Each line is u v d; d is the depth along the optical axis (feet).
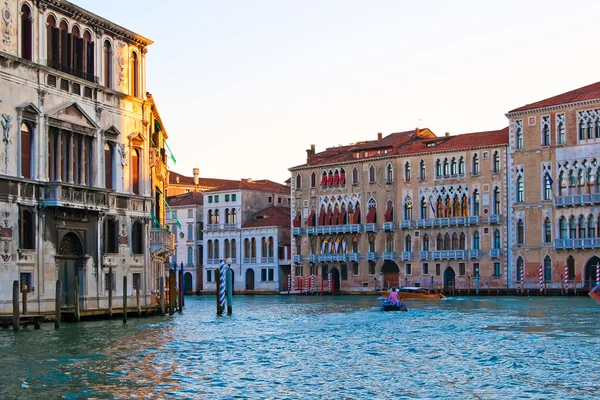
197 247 350.84
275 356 91.97
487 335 115.03
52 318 125.39
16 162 120.67
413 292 239.91
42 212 125.08
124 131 146.10
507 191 267.18
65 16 132.05
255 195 343.46
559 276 254.27
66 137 132.26
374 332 121.60
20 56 121.80
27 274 122.62
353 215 302.86
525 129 262.67
